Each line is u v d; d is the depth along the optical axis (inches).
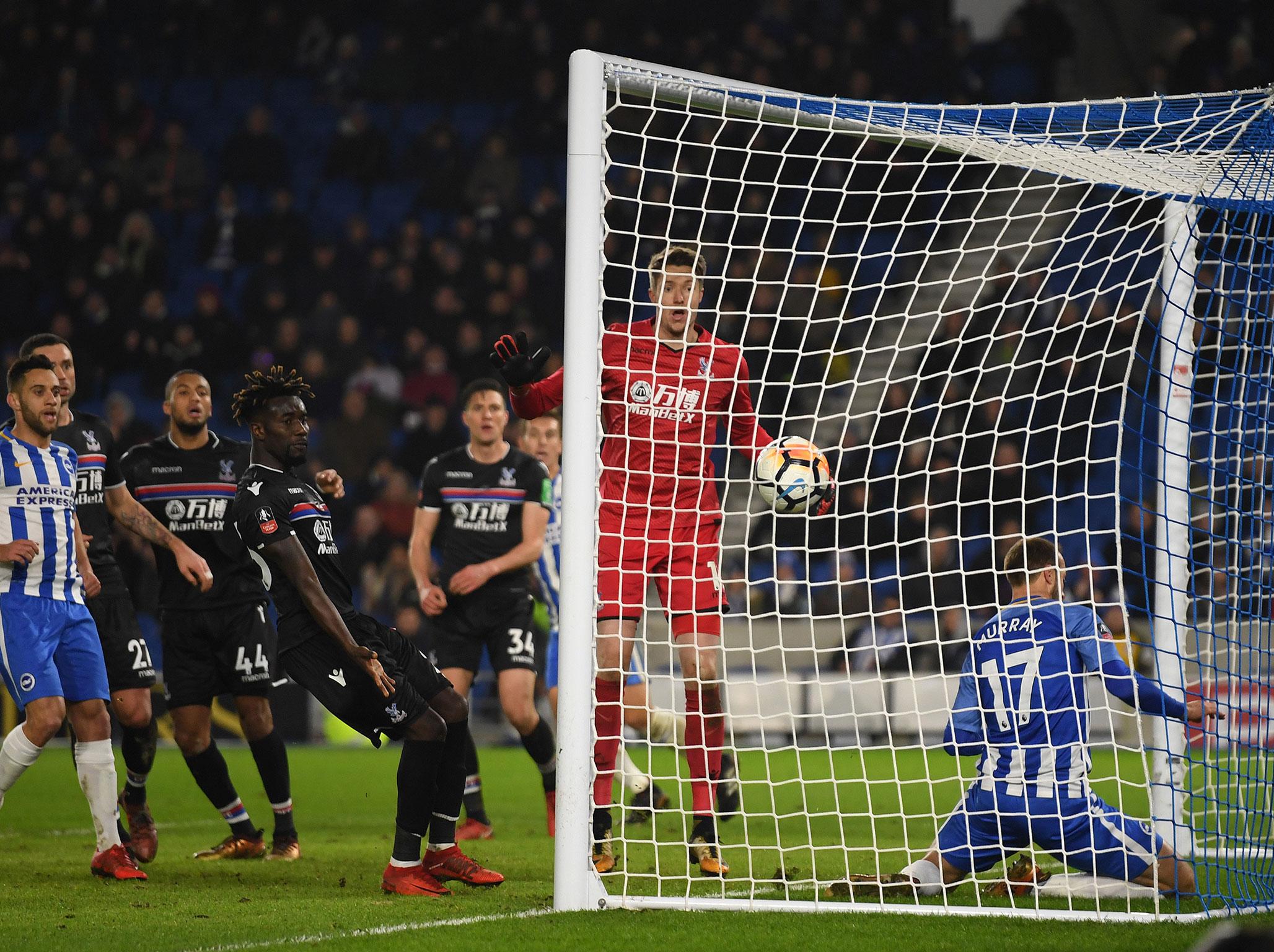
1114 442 2076.8
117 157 3026.6
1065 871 780.0
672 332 788.0
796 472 757.9
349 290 2721.5
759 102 758.5
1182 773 916.6
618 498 791.1
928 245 780.6
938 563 2007.9
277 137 2918.3
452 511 1071.0
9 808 1232.8
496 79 3159.5
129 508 892.6
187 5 3267.7
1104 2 2898.6
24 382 753.0
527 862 864.9
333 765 1726.1
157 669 1991.9
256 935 585.9
